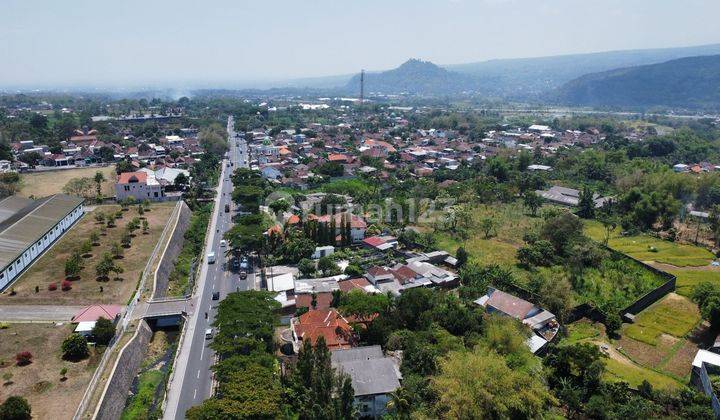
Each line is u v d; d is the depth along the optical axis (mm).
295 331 96438
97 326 92750
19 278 119000
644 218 180500
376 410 78062
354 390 74750
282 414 70750
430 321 98688
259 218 156000
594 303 114688
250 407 66188
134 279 121688
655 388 85688
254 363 77375
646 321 112062
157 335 105188
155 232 155750
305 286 118375
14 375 80938
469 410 70438
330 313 99875
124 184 193375
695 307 118688
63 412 72750
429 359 84438
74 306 107000
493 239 164750
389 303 103500
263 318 91188
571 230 149750
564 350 87062
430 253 145125
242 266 133000
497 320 98312
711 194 195250
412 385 77750
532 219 186125
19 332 94625
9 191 189375
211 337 98875
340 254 142375
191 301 114125
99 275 122188
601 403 76688
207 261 139375
